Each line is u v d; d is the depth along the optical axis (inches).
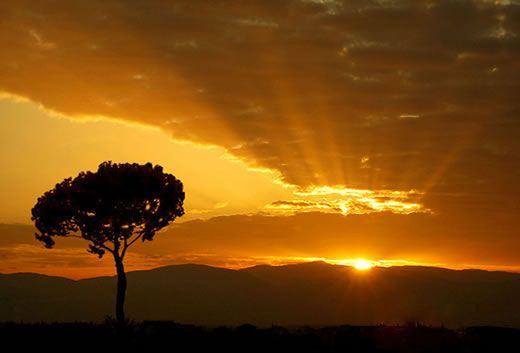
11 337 1840.6
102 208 2447.1
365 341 1870.1
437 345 1850.4
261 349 1785.2
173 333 1947.6
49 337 1843.0
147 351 1737.2
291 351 1771.7
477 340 1908.2
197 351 1748.3
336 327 2102.6
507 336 1956.2
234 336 1904.5
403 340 1895.9
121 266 2475.4
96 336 1866.4
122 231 2501.2
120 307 2386.8
